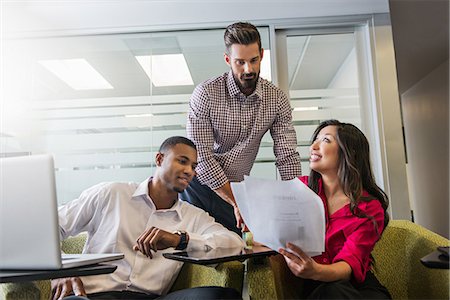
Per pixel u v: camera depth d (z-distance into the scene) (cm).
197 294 98
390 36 236
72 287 115
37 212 82
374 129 233
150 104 238
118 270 127
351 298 88
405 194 224
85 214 133
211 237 120
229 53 160
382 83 232
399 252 124
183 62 242
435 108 394
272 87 177
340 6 238
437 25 292
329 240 111
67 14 246
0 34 247
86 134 239
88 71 245
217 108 171
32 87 245
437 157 394
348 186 114
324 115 235
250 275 99
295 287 115
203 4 242
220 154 179
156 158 142
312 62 241
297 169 176
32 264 84
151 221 136
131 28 243
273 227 87
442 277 103
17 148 240
